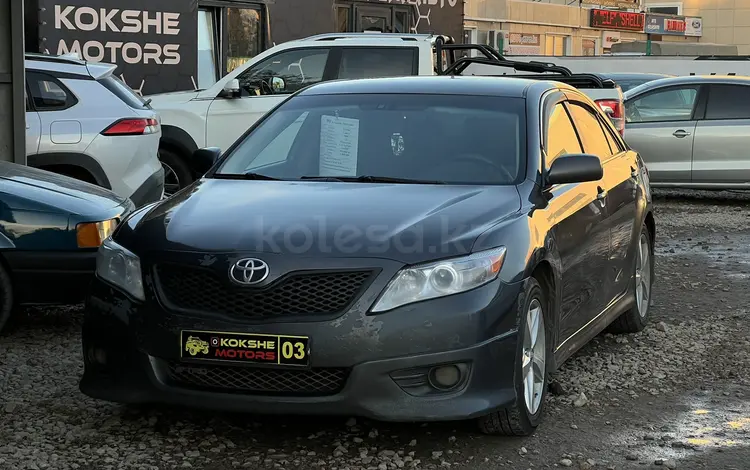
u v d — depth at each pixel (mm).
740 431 5129
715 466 4633
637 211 6879
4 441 4824
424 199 5074
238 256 4594
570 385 5867
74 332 7043
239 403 4582
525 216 4996
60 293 6605
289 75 12859
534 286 4887
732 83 15398
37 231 6535
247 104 12562
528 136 5605
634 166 7098
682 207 15211
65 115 9781
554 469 4578
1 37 9000
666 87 15656
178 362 4629
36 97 9719
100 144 9867
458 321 4504
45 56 9930
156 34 15820
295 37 17734
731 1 52688
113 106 10062
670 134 15430
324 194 5188
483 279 4594
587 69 25156
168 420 5148
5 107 9055
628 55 25281
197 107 12523
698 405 5555
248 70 12867
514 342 4660
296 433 4988
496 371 4598
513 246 4754
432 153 5574
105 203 6871
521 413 4777
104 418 5172
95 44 15141
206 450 4754
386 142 5695
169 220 5008
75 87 9922
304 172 5652
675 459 4715
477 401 4555
